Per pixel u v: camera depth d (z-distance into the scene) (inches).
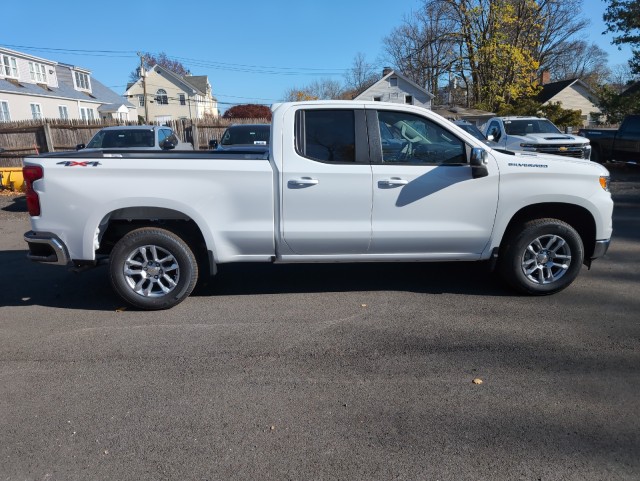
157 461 106.3
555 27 1768.0
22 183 548.4
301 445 110.7
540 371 141.3
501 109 1369.3
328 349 157.2
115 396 132.0
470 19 1386.6
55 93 1364.4
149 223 194.4
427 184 185.2
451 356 151.1
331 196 183.5
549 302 194.1
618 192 497.4
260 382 137.9
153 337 168.2
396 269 241.6
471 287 213.3
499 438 111.7
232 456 107.5
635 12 745.0
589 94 1754.4
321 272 238.4
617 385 133.3
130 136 478.9
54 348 161.2
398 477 100.1
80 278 239.0
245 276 233.9
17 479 101.5
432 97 1764.3
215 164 181.6
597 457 105.0
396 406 125.3
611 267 240.5
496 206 189.2
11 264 267.0
